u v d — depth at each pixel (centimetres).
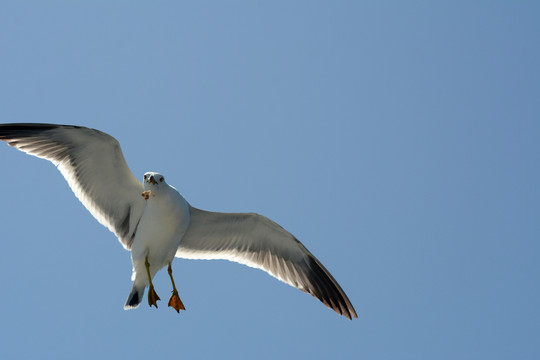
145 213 1412
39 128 1439
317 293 1656
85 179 1479
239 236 1582
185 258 1581
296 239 1581
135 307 1421
